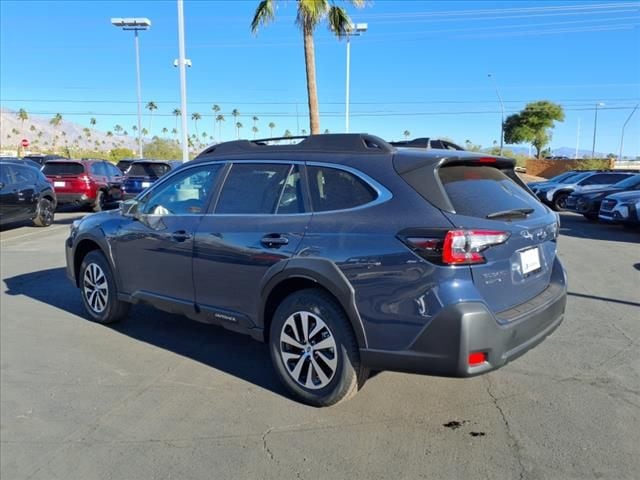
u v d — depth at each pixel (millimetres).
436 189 3254
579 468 2945
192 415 3621
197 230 4305
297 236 3643
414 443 3230
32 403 3832
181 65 18078
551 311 3619
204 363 4523
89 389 4043
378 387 3984
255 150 4238
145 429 3455
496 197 3557
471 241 3057
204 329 5391
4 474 3016
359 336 3361
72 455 3184
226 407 3729
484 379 4125
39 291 6930
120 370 4387
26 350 4832
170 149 71125
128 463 3088
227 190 4277
